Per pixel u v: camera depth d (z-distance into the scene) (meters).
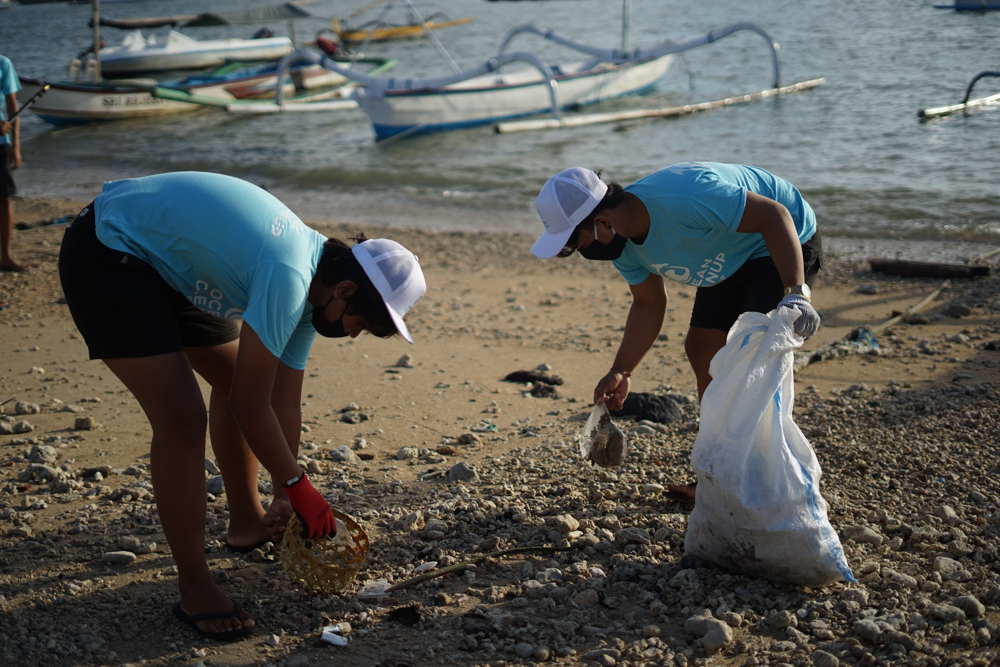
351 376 5.75
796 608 2.87
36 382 5.45
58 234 9.78
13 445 4.45
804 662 2.55
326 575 2.88
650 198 3.01
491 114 19.28
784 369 2.86
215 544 3.43
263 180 14.98
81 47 38.34
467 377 5.75
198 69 31.16
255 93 23.84
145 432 4.64
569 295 7.93
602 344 6.44
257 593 3.07
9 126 7.75
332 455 4.35
